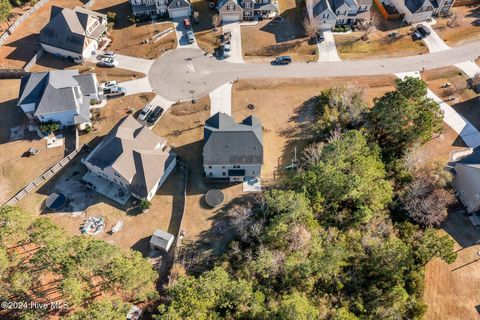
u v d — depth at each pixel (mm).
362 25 98062
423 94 69562
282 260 55094
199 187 70000
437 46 95062
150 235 64375
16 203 67250
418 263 57250
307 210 57750
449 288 58531
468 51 94125
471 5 105750
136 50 93250
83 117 76750
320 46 94438
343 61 91562
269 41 95500
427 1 95625
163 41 95188
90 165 68938
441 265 61000
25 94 76125
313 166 64125
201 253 61719
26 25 98938
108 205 67312
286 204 57281
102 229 64438
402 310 52031
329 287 54156
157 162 68062
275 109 82188
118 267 48312
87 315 44094
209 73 88625
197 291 48250
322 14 94188
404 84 70125
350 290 54500
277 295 52688
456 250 62688
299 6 104438
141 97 83750
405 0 99688
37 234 51188
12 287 47594
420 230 62000
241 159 67688
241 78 87688
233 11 97750
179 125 79125
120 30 97688
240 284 49969
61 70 86688
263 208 62062
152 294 52750
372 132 73188
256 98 84062
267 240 58594
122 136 68500
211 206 67250
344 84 86812
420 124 67375
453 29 99000
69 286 46125
